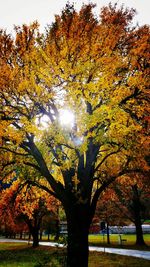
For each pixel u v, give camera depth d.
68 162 11.73
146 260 19.75
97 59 11.28
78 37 11.26
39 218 39.09
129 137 10.86
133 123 11.33
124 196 32.41
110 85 11.22
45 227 54.03
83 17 11.64
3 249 37.91
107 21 12.17
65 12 11.70
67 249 12.30
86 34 11.41
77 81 11.32
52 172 14.86
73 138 11.41
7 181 13.52
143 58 11.80
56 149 11.57
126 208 37.91
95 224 50.06
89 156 12.59
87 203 12.59
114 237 57.38
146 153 11.50
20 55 11.74
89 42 11.28
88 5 11.75
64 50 11.05
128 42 12.31
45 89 11.45
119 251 27.33
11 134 11.29
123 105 11.55
